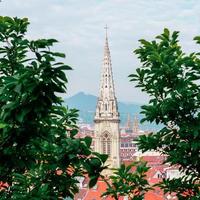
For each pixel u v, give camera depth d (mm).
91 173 8586
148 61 12844
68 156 8570
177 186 12867
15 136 8594
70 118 12930
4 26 11023
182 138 12578
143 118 12938
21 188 10406
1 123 8164
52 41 9188
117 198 12055
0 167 8922
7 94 8102
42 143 10531
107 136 194375
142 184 12312
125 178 12266
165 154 13156
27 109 8062
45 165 10969
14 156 8930
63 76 8164
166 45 13227
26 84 7918
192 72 12070
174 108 12062
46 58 8117
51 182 11047
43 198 9906
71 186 11555
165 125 12883
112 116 193625
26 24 11320
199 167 12633
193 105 12008
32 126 8594
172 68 11859
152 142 13086
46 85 8117
